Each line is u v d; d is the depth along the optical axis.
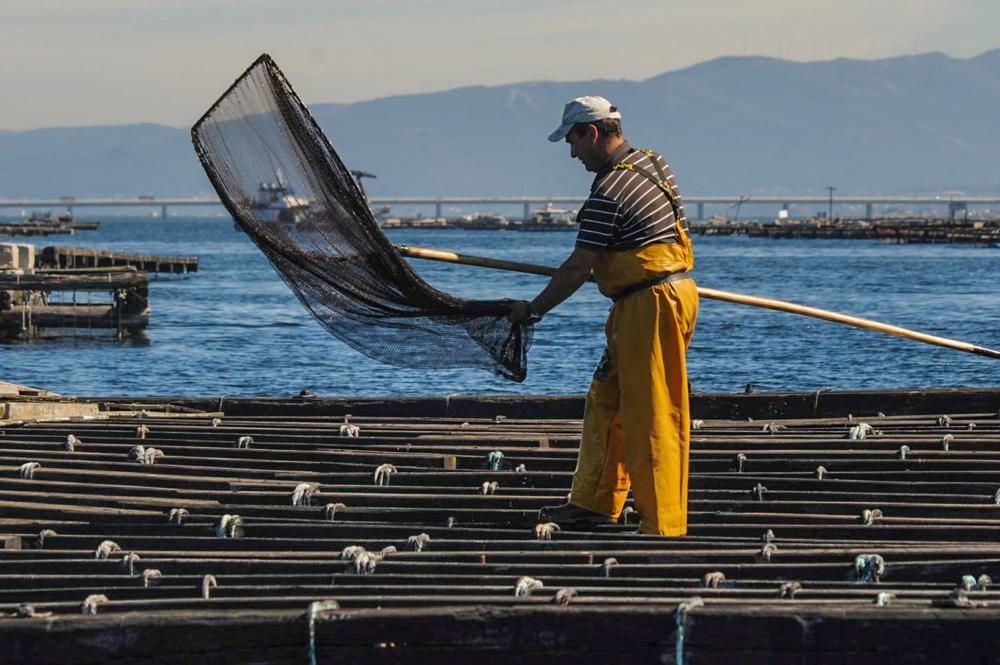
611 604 13.31
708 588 14.44
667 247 16.55
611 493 17.53
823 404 27.73
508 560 16.05
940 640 12.33
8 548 17.67
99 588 15.14
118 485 20.67
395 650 13.02
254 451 22.58
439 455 22.08
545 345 73.25
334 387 58.75
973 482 20.08
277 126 18.14
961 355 66.56
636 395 16.58
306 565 15.83
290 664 13.08
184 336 82.06
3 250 93.19
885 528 17.17
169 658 13.10
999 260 177.38
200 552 16.69
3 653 13.12
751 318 88.56
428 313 18.41
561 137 16.98
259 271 161.75
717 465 21.47
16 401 28.58
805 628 12.52
